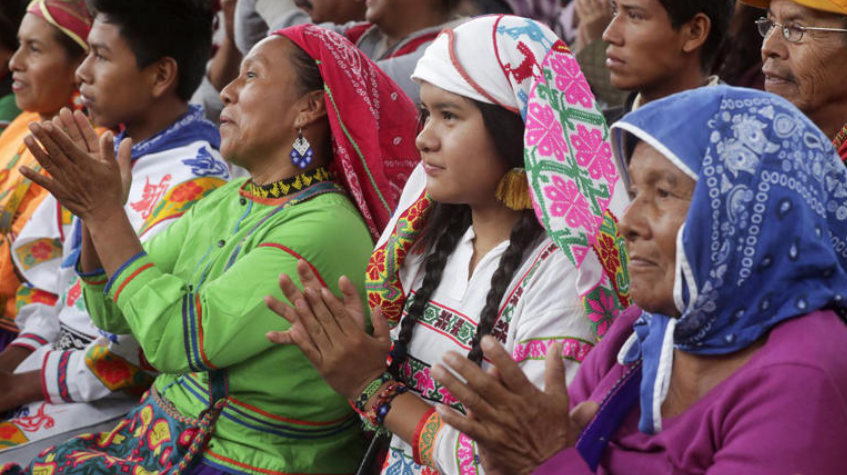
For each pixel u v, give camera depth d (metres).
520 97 3.38
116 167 3.97
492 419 2.54
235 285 3.90
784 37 3.57
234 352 3.87
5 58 7.06
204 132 5.32
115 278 3.98
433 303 3.60
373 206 4.18
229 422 4.05
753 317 2.53
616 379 2.85
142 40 5.13
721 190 2.47
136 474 4.15
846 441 2.38
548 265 3.38
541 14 7.12
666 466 2.62
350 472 4.20
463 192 3.49
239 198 4.41
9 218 6.00
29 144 3.81
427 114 3.84
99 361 4.84
